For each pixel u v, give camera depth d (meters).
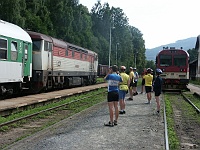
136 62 120.88
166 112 13.94
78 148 7.38
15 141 8.12
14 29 15.67
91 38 81.56
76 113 13.17
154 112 13.93
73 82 26.98
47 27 56.91
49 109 13.82
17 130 9.82
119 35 102.38
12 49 15.03
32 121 11.45
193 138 9.31
